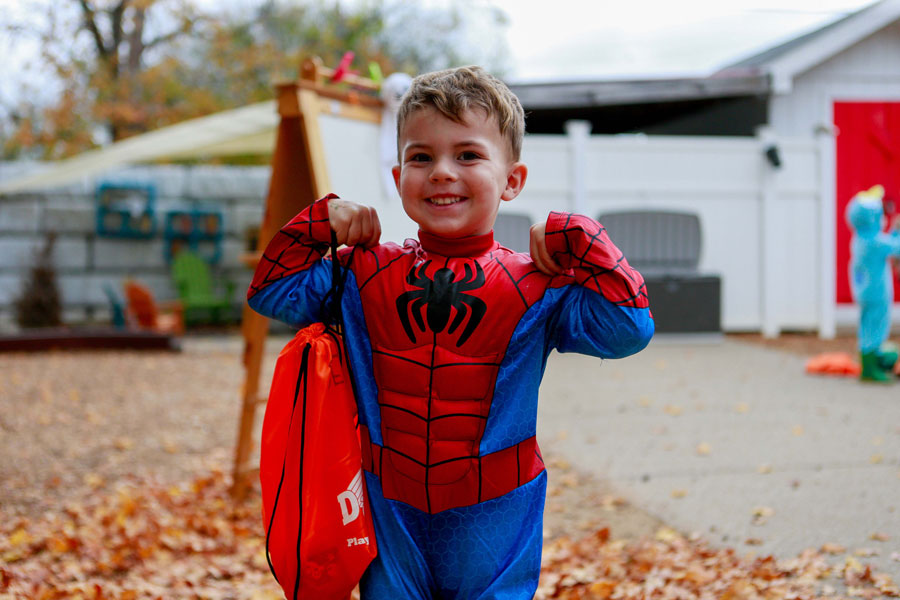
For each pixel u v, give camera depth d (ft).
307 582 6.27
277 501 6.36
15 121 54.19
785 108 38.27
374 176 14.97
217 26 53.67
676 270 34.96
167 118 53.67
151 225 45.55
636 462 17.61
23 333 36.32
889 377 25.35
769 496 14.80
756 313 36.32
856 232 25.52
